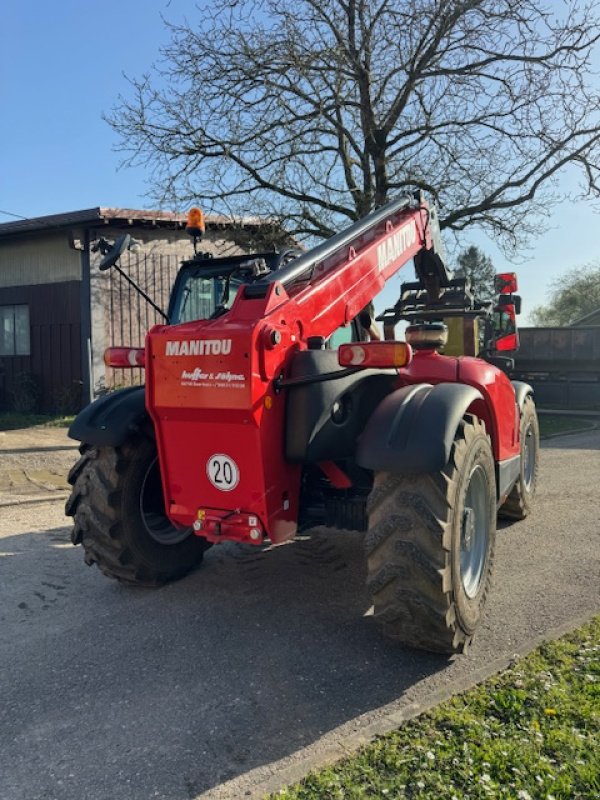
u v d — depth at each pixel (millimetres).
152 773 2555
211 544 4848
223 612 4094
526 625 3824
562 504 6777
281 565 4938
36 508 6895
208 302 5039
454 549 3254
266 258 4711
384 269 4660
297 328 3604
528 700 2883
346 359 3318
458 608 3295
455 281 6051
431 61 12297
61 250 14258
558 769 2424
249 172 12805
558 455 10188
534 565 4879
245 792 2424
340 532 5762
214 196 12844
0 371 15430
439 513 3193
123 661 3471
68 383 14359
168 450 3725
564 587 4414
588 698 2883
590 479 8094
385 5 11812
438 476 3236
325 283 3920
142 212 12812
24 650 3615
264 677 3273
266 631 3809
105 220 12555
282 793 2369
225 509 3615
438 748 2574
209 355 3377
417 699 3041
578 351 18078
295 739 2752
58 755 2682
